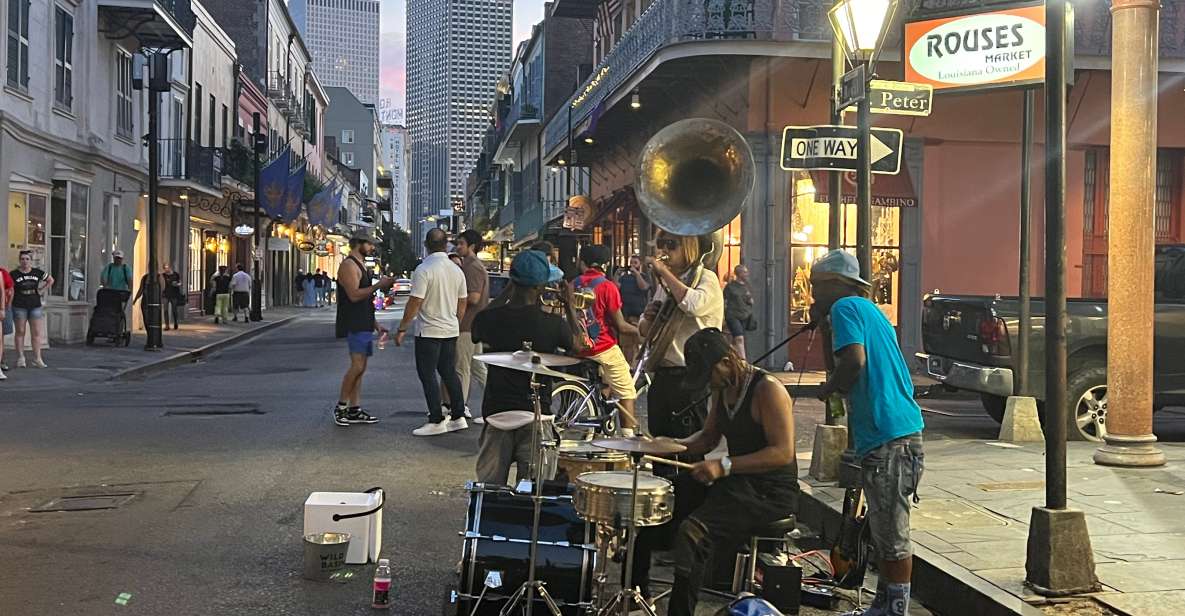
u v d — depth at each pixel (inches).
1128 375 319.6
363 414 431.8
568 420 334.3
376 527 234.7
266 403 500.7
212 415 457.1
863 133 289.1
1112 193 315.6
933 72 357.7
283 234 1841.8
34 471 329.1
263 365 728.3
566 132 1128.2
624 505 163.3
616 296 361.7
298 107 2105.1
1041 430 391.5
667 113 848.9
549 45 1565.0
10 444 377.7
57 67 810.2
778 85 674.2
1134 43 300.0
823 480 297.6
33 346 635.5
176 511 277.6
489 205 2364.7
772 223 676.7
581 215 932.6
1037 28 339.3
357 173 3484.3
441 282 402.6
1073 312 396.2
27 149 746.2
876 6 280.7
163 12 915.4
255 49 1803.6
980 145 703.7
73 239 827.4
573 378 199.2
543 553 181.9
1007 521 250.8
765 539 184.2
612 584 214.8
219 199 1262.3
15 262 729.6
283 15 1979.6
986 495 280.4
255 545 245.1
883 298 700.0
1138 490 285.6
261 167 1363.2
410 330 1171.3
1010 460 336.8
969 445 374.0
